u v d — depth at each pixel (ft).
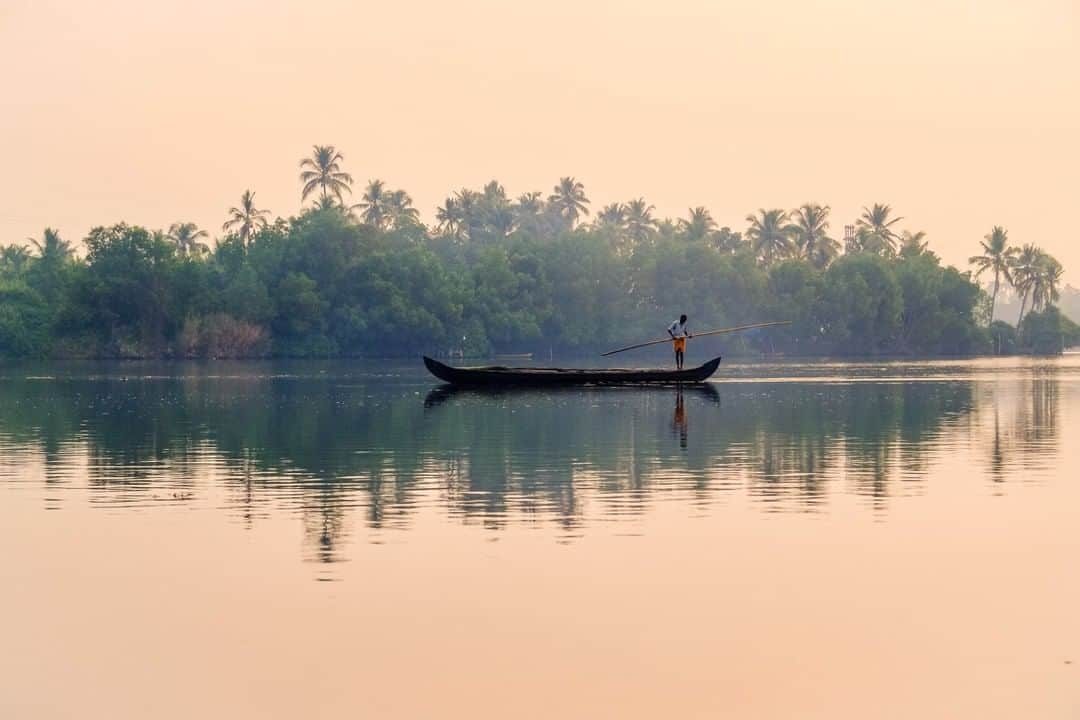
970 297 574.15
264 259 480.23
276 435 124.98
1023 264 627.87
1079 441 117.39
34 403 178.81
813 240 616.80
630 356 517.96
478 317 487.61
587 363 433.07
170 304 451.12
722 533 68.80
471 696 43.57
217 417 150.10
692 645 48.78
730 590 56.39
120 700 43.24
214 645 48.67
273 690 44.09
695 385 229.86
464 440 119.03
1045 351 599.98
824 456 104.73
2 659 47.26
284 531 69.82
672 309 531.50
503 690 44.16
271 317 459.73
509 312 492.13
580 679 45.21
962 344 570.05
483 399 186.80
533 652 48.01
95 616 52.60
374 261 475.72
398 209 609.01
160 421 144.15
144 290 447.01
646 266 535.19
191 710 42.37
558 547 65.21
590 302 518.78
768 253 614.75
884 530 69.87
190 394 204.23
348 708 42.55
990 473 93.45
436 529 70.13
